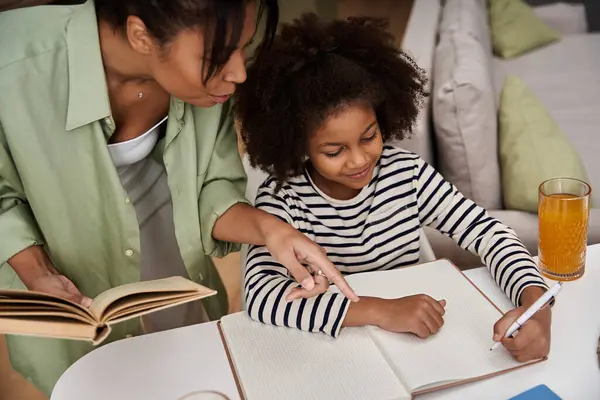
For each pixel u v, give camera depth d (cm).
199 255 119
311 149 110
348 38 112
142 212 126
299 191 120
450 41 187
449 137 160
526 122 177
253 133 115
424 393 83
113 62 98
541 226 103
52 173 104
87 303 87
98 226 113
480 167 162
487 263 109
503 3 301
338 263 122
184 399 83
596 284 102
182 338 95
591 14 340
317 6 319
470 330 91
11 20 102
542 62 277
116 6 86
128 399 85
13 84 98
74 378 89
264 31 97
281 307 96
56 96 100
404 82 115
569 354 88
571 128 223
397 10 435
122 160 114
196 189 113
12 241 103
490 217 118
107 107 100
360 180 112
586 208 99
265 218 103
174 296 79
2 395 177
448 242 152
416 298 94
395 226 121
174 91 90
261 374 86
